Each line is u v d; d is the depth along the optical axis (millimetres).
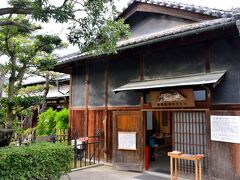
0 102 6270
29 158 5430
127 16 10555
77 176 7691
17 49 7191
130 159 8352
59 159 6121
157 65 8297
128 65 9141
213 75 6684
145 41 7531
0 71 6266
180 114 7617
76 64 10969
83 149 9930
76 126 10906
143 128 8219
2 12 4781
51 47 7648
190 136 7336
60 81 14953
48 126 12875
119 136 8633
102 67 10078
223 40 6887
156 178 7484
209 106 6805
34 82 17188
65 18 4859
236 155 6133
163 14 9680
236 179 6074
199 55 7348
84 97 10703
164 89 7594
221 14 7156
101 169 8688
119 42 10188
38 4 4594
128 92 8953
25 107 6863
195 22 8625
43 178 5742
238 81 6457
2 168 4973
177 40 7656
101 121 9836
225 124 6410
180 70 7719
